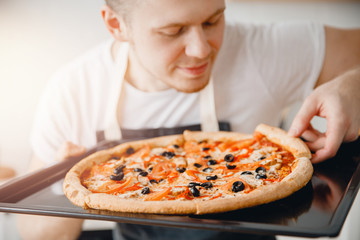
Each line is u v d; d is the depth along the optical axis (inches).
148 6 21.4
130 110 32.5
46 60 56.1
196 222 15.9
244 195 18.2
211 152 25.4
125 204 18.0
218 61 32.5
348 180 20.2
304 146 22.6
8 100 58.1
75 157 26.1
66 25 54.4
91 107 33.5
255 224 15.3
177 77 24.7
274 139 24.8
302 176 19.7
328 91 23.4
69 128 33.6
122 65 31.8
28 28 54.9
